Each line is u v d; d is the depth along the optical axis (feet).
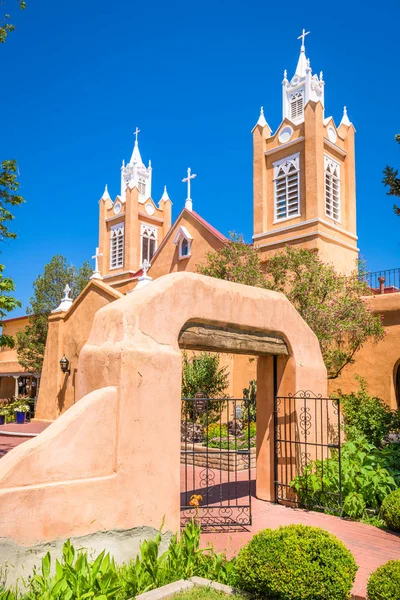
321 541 17.39
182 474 42.09
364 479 30.07
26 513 17.75
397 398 57.57
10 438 61.16
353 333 50.98
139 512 21.30
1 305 40.73
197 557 20.86
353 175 82.23
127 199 117.80
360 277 64.90
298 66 85.20
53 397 74.02
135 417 21.66
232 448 46.70
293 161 78.02
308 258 56.08
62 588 16.01
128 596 17.54
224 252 61.87
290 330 32.86
